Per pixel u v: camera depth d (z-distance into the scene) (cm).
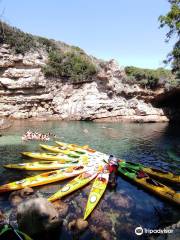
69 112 3581
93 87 3694
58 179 1208
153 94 4119
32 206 802
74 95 3656
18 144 1933
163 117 4125
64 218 898
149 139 2425
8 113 3244
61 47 4009
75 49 4272
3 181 1209
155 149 2012
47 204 826
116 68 3838
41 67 3438
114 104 3800
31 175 1290
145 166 1445
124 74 4000
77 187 1111
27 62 3297
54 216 810
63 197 1046
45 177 1198
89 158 1512
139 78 4022
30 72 3328
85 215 899
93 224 869
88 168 1331
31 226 780
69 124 3166
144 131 2909
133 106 3944
